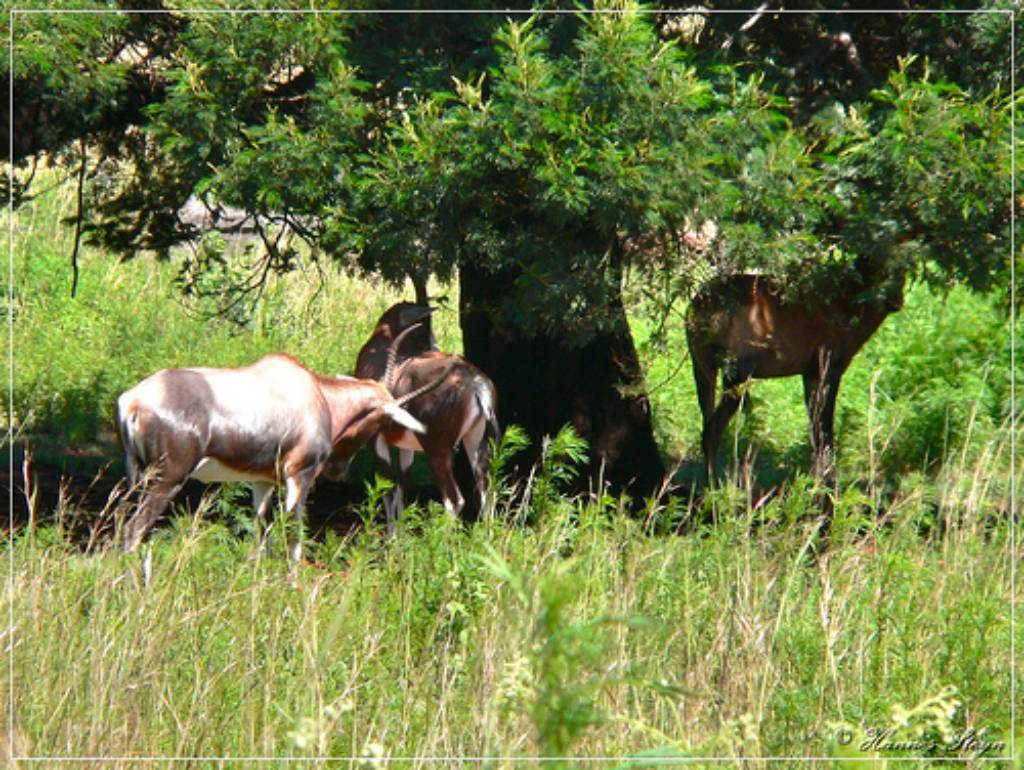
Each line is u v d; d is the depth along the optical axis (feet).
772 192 100.22
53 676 61.77
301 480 108.88
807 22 122.62
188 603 68.23
